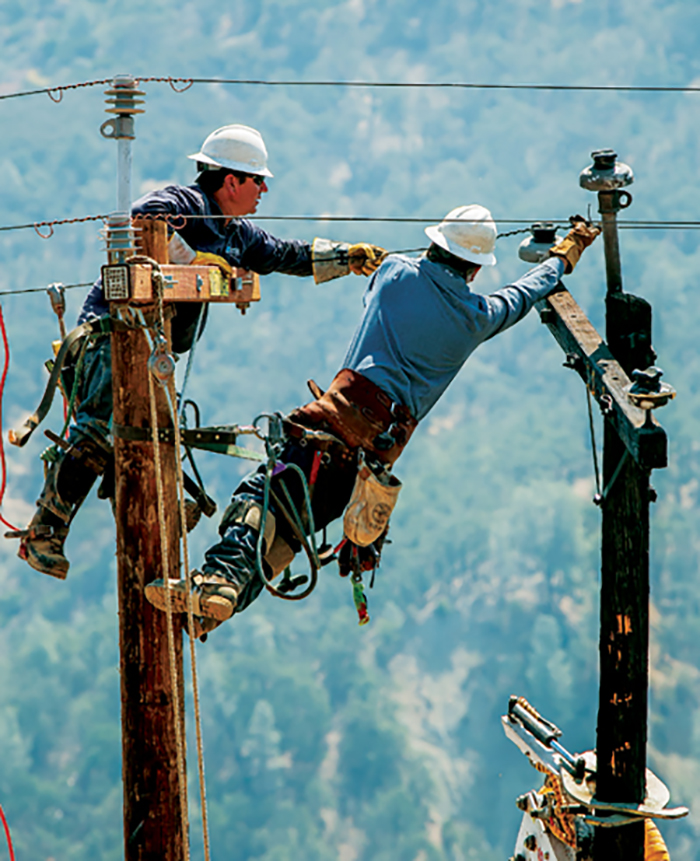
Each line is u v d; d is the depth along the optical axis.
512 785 166.62
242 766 164.25
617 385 7.23
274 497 7.01
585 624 195.12
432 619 196.75
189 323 7.47
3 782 163.00
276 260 8.62
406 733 171.12
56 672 183.88
